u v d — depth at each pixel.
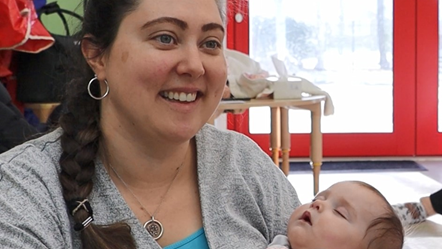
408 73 4.78
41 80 2.60
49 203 0.97
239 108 2.71
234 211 1.20
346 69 4.81
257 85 2.98
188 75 1.00
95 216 1.03
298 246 1.26
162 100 1.01
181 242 1.09
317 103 3.21
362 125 4.86
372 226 1.26
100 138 1.09
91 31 1.06
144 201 1.10
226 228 1.15
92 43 1.07
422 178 4.05
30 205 0.94
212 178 1.18
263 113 4.75
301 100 2.91
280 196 1.31
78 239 1.00
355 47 4.79
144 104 1.00
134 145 1.08
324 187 3.81
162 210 1.11
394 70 4.78
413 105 4.80
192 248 1.09
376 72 4.81
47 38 2.46
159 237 1.08
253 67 3.19
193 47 1.00
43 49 2.48
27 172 0.98
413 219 2.84
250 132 4.77
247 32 4.76
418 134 4.82
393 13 4.73
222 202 1.16
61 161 1.03
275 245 1.20
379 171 4.31
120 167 1.09
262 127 4.77
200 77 1.02
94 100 1.11
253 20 4.77
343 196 1.29
